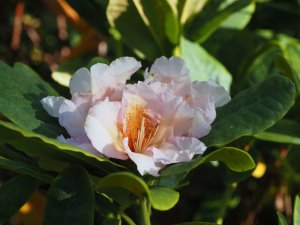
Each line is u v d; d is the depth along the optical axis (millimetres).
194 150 361
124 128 364
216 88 389
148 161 354
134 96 371
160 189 352
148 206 381
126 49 583
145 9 497
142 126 365
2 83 396
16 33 700
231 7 524
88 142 364
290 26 696
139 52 519
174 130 374
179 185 413
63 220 346
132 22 511
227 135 393
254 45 612
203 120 370
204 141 395
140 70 526
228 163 362
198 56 502
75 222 345
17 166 365
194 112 370
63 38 756
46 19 835
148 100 374
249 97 406
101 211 444
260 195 612
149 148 367
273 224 697
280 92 398
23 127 380
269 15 696
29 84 414
